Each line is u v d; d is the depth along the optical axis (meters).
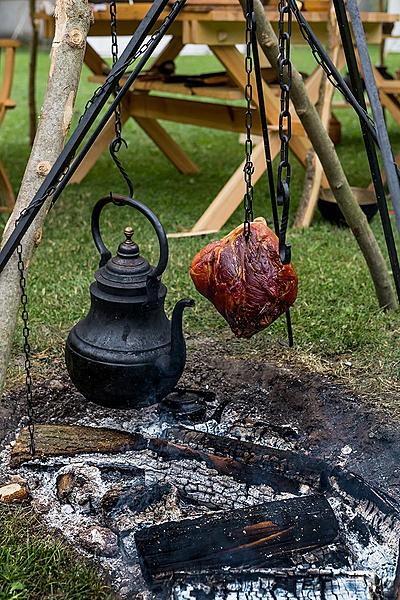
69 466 2.47
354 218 3.45
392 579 2.06
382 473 2.49
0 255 2.16
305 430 2.80
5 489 2.34
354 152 7.72
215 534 2.08
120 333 2.39
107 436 2.61
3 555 2.04
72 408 2.88
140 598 1.96
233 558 2.04
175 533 2.08
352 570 2.03
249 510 2.17
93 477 2.41
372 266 3.58
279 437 2.77
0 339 2.21
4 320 2.22
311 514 2.15
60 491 2.35
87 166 6.39
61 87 2.29
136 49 2.03
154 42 2.05
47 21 7.01
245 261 2.27
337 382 2.96
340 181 3.36
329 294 3.88
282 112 1.98
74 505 2.31
